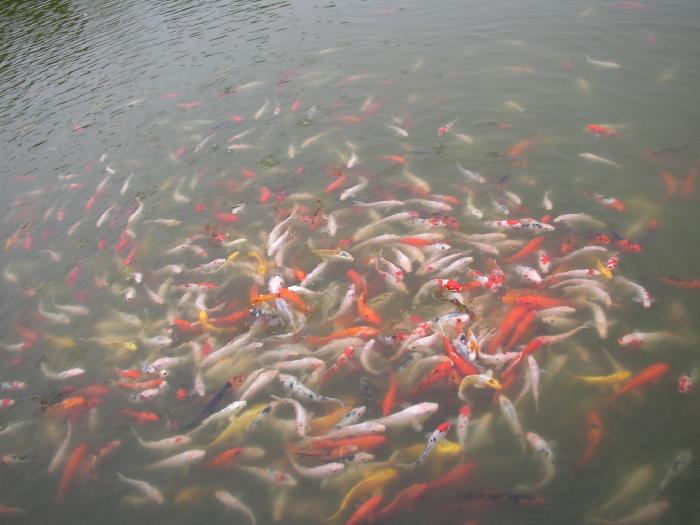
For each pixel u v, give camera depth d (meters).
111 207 6.75
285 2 12.31
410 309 4.76
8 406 4.71
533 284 4.76
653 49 7.61
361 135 7.11
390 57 8.87
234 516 3.73
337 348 4.53
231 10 12.35
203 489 3.89
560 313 4.46
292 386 4.33
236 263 5.57
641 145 6.07
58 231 6.61
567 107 6.90
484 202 5.73
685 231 4.98
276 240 5.66
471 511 3.50
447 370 4.19
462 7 10.27
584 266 4.88
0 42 12.70
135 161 7.53
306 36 10.25
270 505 3.73
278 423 4.14
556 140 6.39
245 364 4.59
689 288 4.49
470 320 4.52
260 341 4.73
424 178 6.18
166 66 10.05
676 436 3.68
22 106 9.67
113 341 5.08
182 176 7.01
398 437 3.91
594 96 7.00
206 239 5.97
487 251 5.15
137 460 4.15
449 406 4.03
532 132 6.58
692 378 3.93
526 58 8.08
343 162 6.67
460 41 8.96
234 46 10.36
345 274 5.22
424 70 8.29
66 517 3.91
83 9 14.19
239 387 4.43
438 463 3.74
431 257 5.13
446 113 7.20
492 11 9.89
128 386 4.66
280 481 3.83
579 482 3.55
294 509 3.69
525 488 3.56
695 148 5.87
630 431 3.75
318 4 11.85
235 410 4.27
